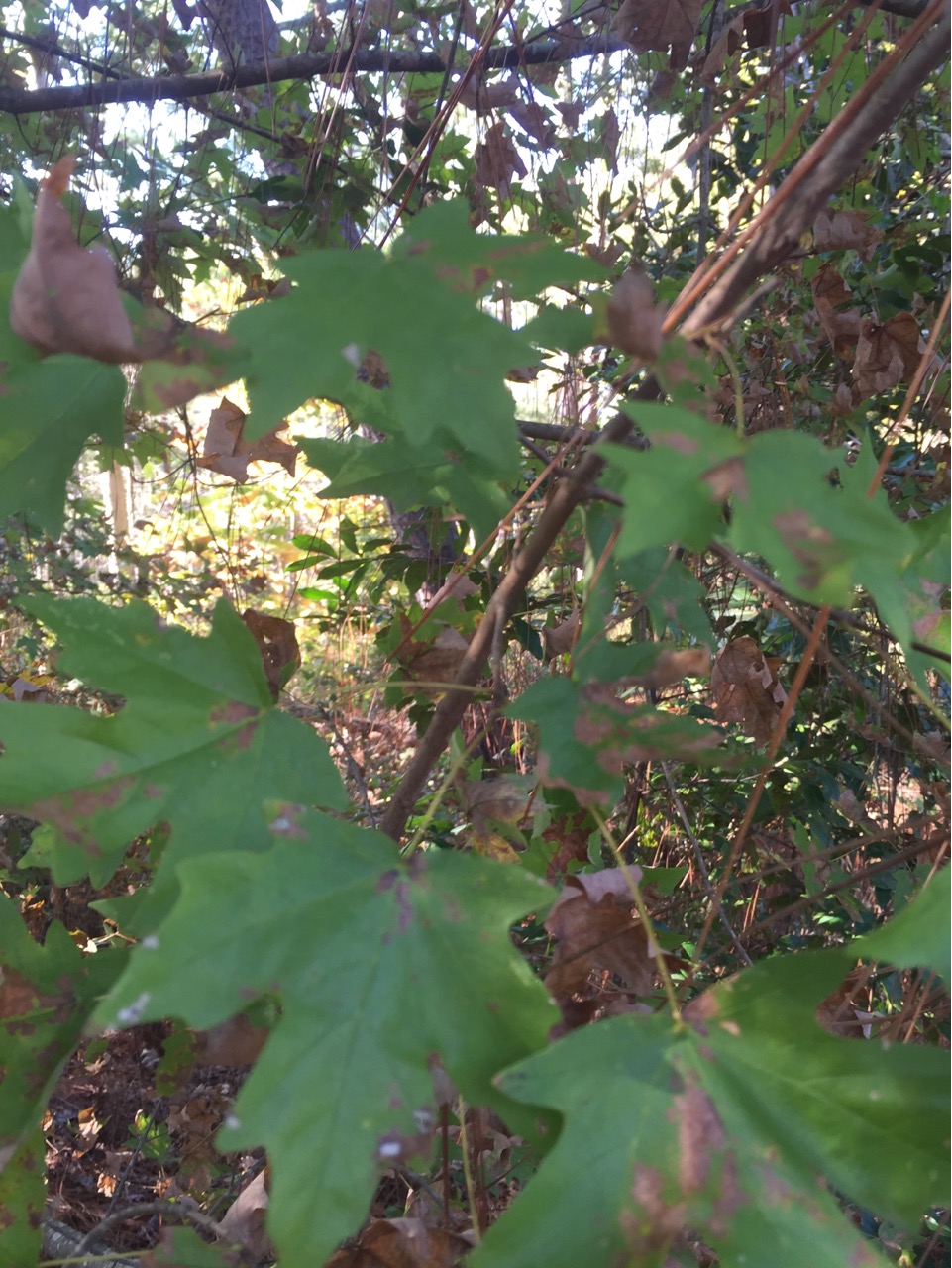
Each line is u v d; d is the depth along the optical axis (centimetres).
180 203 76
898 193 80
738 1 72
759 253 25
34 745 25
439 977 22
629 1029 22
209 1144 56
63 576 127
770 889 74
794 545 19
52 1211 74
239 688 27
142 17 77
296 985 21
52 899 87
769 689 49
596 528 29
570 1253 20
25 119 82
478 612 46
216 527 170
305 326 22
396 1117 21
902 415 31
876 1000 57
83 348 22
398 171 73
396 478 35
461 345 22
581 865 39
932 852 37
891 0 57
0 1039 29
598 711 26
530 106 68
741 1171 21
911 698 62
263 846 26
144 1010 20
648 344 22
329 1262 31
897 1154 21
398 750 116
